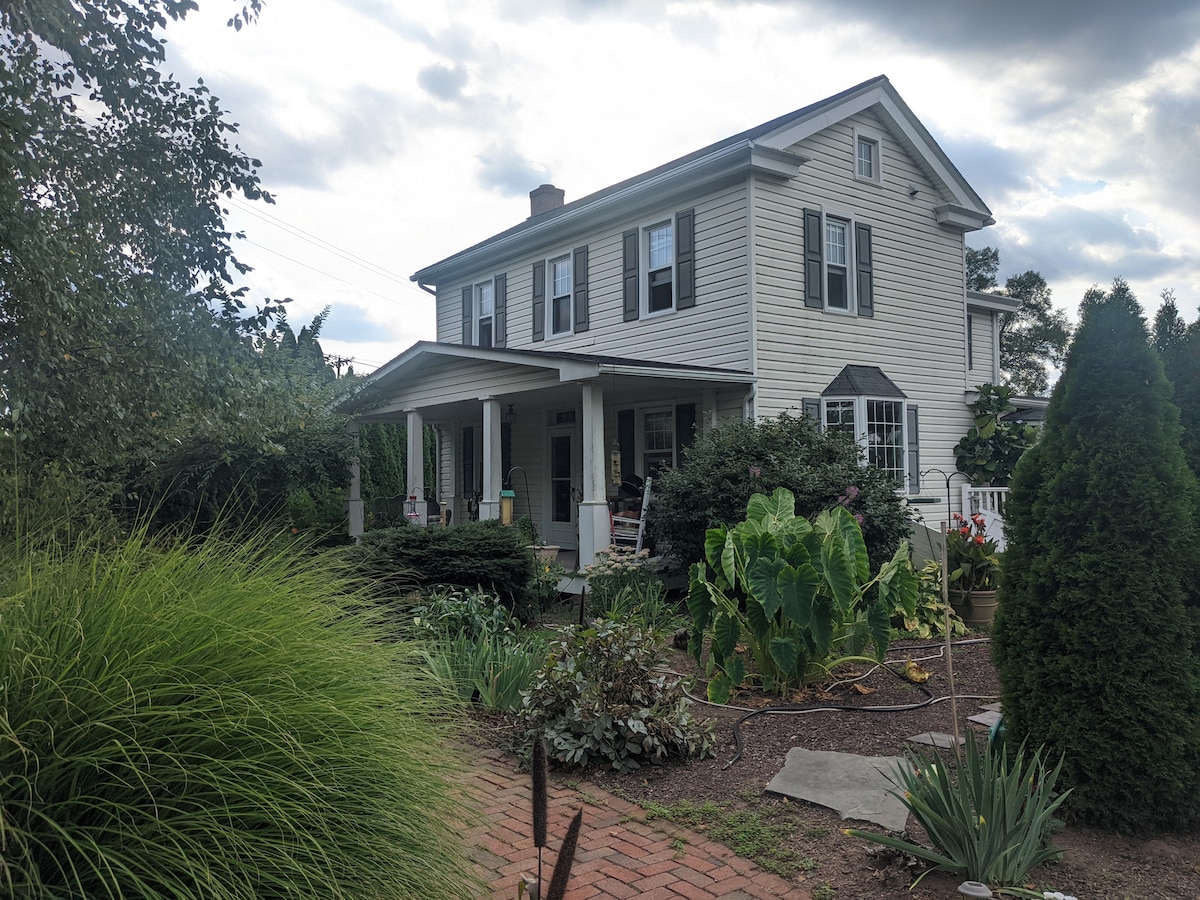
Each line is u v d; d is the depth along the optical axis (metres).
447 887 2.65
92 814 2.13
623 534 11.64
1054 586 3.91
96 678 2.26
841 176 13.72
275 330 6.30
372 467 20.00
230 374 5.94
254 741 2.32
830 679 6.54
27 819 1.98
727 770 4.66
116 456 5.70
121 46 5.24
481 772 4.49
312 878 2.21
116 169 5.38
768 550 5.94
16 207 4.50
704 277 13.00
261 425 6.83
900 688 6.35
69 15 4.89
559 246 15.81
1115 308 3.94
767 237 12.52
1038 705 3.91
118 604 2.45
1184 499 3.72
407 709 2.90
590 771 4.72
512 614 8.53
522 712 5.10
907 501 11.36
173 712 2.14
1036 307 47.81
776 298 12.59
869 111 14.27
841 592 5.91
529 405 15.84
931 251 15.31
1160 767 3.56
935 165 15.07
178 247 5.66
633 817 4.05
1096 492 3.80
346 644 2.92
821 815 3.97
